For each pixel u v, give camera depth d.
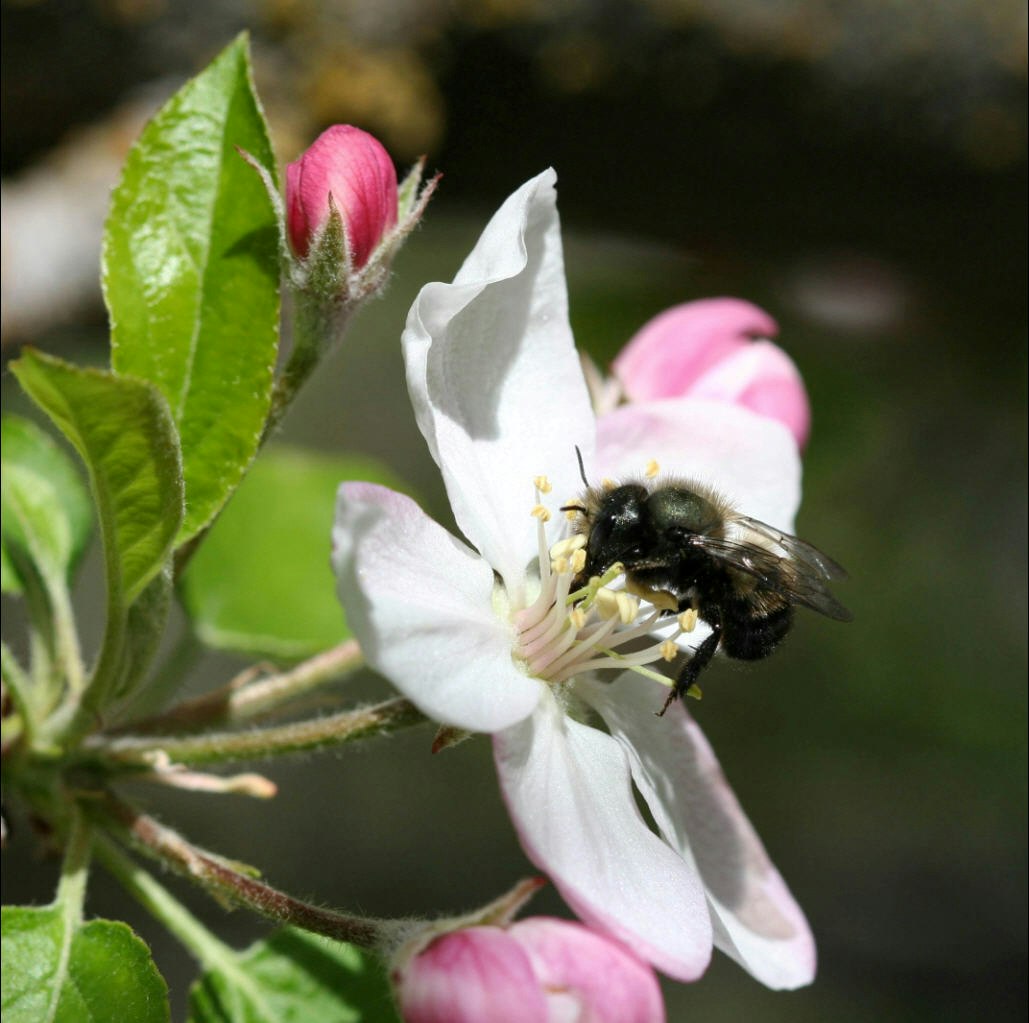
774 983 0.14
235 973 0.14
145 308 0.14
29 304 0.17
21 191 0.18
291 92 0.18
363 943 0.13
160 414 0.12
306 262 0.14
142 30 0.18
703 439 0.15
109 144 0.18
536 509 0.14
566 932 0.13
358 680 0.22
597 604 0.14
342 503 0.12
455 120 0.19
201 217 0.14
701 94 0.19
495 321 0.14
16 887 0.22
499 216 0.13
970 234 0.20
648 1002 0.13
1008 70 0.19
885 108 0.19
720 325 0.16
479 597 0.14
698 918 0.13
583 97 0.19
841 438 0.22
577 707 0.14
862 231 0.20
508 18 0.18
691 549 0.15
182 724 0.14
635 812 0.14
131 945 0.13
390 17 0.18
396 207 0.14
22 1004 0.13
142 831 0.14
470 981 0.13
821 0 0.19
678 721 0.15
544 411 0.14
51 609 0.15
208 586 0.17
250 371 0.14
